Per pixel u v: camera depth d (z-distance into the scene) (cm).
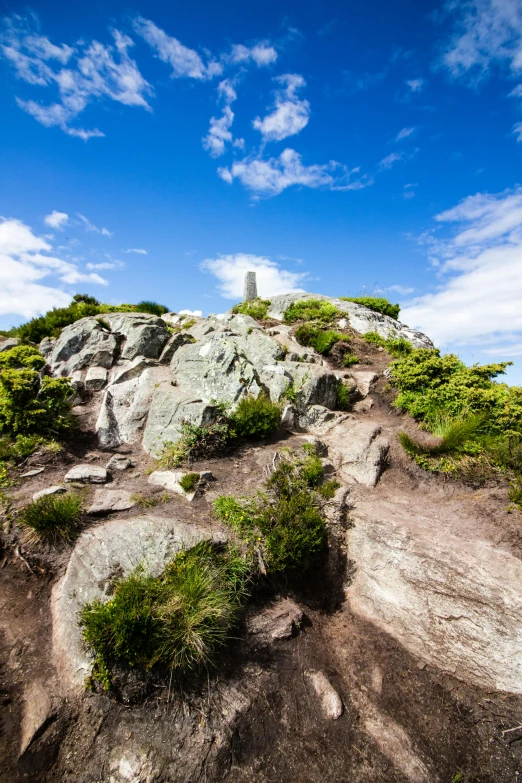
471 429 980
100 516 779
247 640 661
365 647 720
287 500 833
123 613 560
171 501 841
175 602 602
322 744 596
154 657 557
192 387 1198
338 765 578
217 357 1216
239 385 1152
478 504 826
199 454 999
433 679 671
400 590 747
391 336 1811
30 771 497
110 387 1222
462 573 690
